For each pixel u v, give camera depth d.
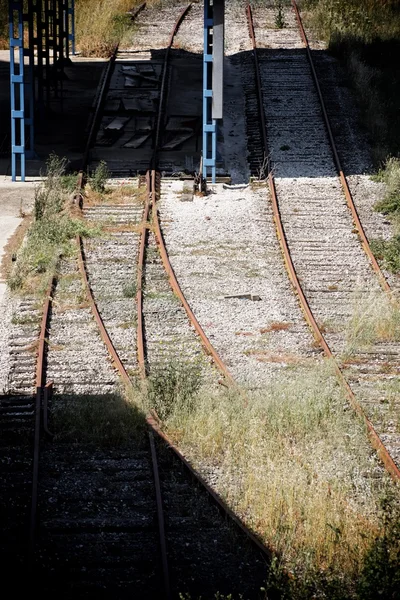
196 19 70.00
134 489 20.23
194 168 44.56
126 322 28.91
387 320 28.98
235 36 64.44
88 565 17.53
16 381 25.09
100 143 48.06
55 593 16.62
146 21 69.31
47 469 20.94
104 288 31.58
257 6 70.38
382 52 60.25
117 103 53.41
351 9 67.44
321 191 41.56
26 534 18.39
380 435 22.69
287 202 40.34
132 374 25.56
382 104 51.78
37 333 28.08
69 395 24.23
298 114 50.62
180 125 50.25
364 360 27.03
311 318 29.34
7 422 22.84
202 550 18.11
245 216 38.94
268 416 22.94
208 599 16.69
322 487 19.89
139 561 17.69
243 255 35.09
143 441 22.23
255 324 29.34
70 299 30.64
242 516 19.20
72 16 63.38
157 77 58.06
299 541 18.22
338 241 36.41
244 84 55.56
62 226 36.38
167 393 23.94
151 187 41.62
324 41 63.00
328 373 25.66
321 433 22.56
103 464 21.23
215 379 25.41
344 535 18.27
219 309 30.36
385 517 18.12
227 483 20.44
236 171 44.75
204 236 36.78
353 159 45.22
